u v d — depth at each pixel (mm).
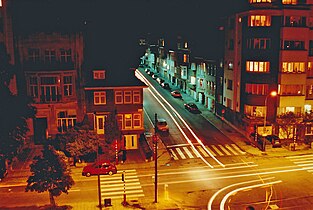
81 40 45844
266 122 50344
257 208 30484
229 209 30406
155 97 74750
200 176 37969
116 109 46188
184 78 79125
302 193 33406
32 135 46094
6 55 31406
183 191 34219
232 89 55594
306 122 48125
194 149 46750
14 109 30234
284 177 37312
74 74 45875
